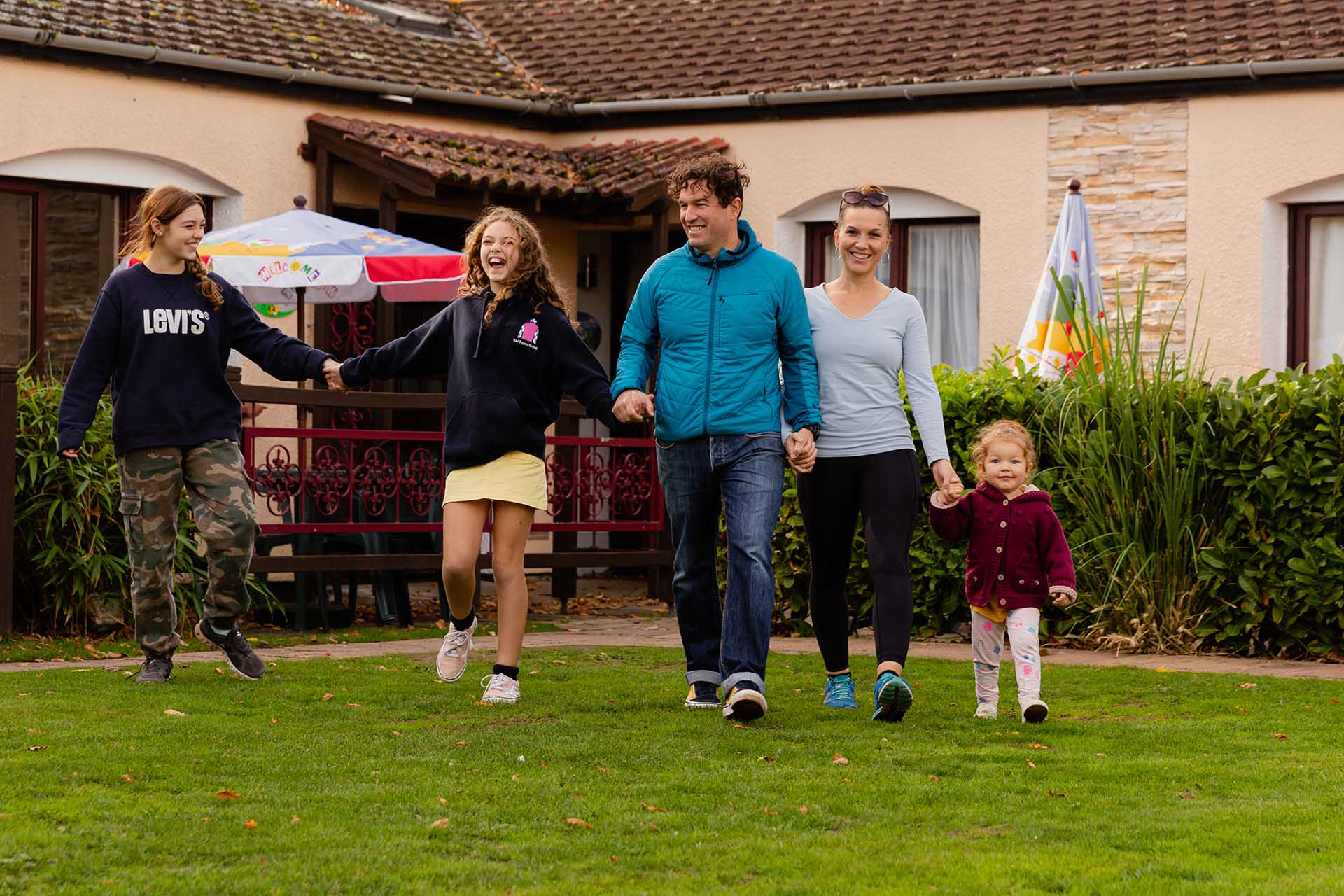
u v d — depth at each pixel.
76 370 7.05
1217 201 12.59
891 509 6.48
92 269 12.58
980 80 13.13
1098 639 9.41
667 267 6.54
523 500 6.71
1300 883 3.93
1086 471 9.48
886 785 5.08
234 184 12.93
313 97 13.39
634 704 6.76
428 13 16.05
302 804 4.72
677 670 8.11
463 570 6.75
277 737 5.80
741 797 4.93
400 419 13.81
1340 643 8.91
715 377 6.37
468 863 4.12
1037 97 13.16
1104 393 9.57
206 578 9.64
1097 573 9.50
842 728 6.20
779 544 10.30
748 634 6.29
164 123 12.53
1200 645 9.17
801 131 14.09
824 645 6.84
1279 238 12.55
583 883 3.98
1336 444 8.81
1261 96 12.39
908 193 13.88
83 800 4.68
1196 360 12.69
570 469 12.05
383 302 13.48
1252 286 12.49
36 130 11.88
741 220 6.55
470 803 4.78
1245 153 12.48
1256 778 5.24
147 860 4.11
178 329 7.11
